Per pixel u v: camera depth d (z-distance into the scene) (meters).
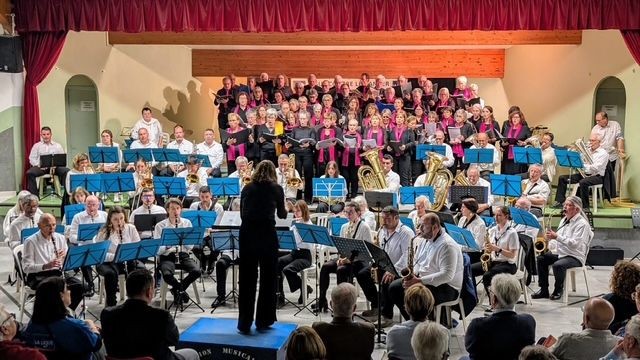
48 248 8.38
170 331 5.00
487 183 11.72
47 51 13.51
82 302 8.83
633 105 13.47
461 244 8.11
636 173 13.44
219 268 8.96
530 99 17.31
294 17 12.75
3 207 12.93
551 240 9.72
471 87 15.91
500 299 5.20
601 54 14.27
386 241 8.34
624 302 5.90
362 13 12.68
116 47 16.20
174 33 15.84
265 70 19.05
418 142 13.73
